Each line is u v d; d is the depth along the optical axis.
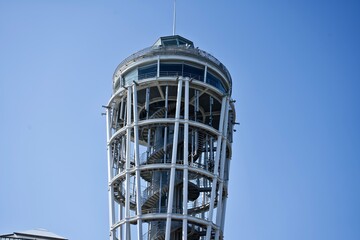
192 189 79.88
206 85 82.50
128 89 82.62
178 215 74.25
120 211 83.50
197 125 79.75
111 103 86.25
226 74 87.88
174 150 77.50
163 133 82.94
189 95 83.75
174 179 76.38
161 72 83.44
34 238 79.62
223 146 82.00
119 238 76.94
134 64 85.00
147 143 86.25
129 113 81.25
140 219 75.00
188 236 77.75
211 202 77.50
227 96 84.75
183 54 84.25
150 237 76.81
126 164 78.69
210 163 81.38
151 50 84.81
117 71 87.56
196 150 79.44
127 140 79.69
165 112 81.31
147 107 80.81
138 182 76.75
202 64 84.44
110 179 81.50
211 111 83.56
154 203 77.88
